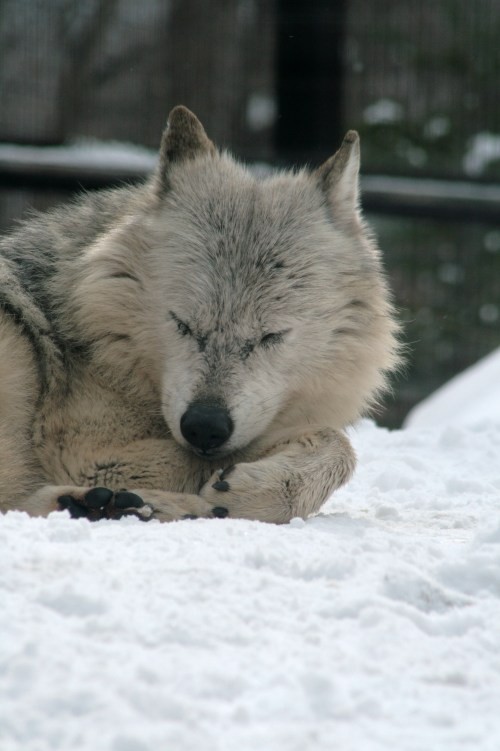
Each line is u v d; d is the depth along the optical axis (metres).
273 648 5.15
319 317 9.51
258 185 9.96
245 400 8.86
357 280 9.90
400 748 4.30
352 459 9.08
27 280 9.72
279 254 9.36
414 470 12.20
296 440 9.09
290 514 8.52
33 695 4.44
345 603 5.72
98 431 9.20
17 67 28.00
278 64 23.20
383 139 29.25
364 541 7.15
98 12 30.06
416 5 29.11
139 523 7.73
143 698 4.46
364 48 29.20
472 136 29.66
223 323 9.05
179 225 9.50
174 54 29.56
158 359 9.34
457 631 5.69
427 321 26.62
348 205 10.24
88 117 28.34
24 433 8.99
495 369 17.83
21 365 8.98
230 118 29.14
